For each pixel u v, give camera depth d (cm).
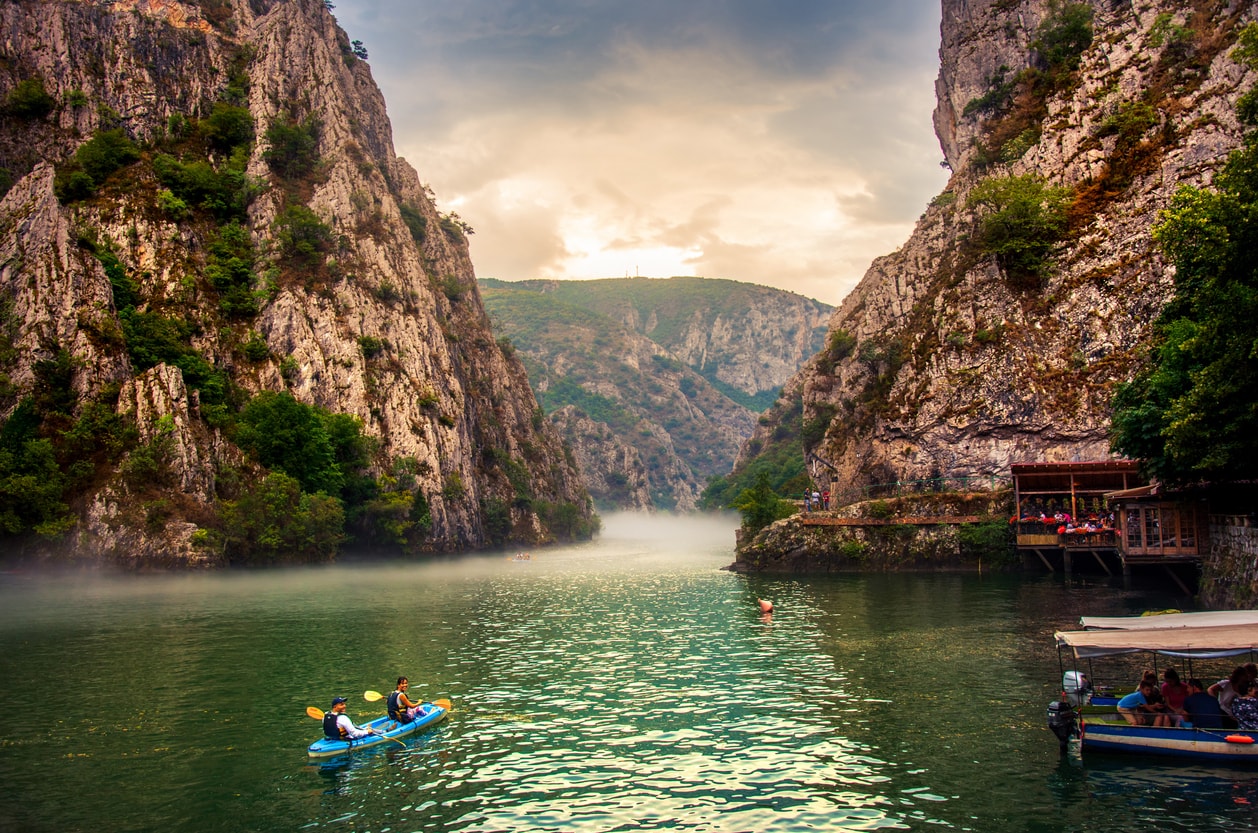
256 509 10381
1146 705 2995
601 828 2445
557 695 3919
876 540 8938
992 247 10469
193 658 4825
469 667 4553
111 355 10575
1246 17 10112
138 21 15638
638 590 8306
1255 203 4331
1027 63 13862
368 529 12444
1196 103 9894
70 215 11919
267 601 7475
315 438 11669
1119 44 11238
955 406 9912
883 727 3281
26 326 10369
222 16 17525
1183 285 5950
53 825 2520
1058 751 2961
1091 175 10462
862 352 12762
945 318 10481
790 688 3934
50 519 9238
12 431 9575
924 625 5422
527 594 8069
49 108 14588
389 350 14162
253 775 2920
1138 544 6462
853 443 11862
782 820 2467
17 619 6309
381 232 15512
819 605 6550
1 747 3216
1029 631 5072
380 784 2823
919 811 2497
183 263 12825
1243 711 2838
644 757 3028
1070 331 9631
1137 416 5834
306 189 15288
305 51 16838
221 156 15075
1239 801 2500
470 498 15012
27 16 15138
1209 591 5381
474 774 2897
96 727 3462
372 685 4162
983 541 8388
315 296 13575
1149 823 2366
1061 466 8044
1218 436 4794
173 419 10269
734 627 5719
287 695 3975
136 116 14950
